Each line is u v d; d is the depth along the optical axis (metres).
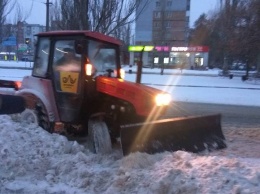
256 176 4.83
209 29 75.94
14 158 5.59
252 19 15.14
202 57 70.69
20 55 78.50
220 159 5.61
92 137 6.87
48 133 6.72
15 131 6.38
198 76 40.81
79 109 7.41
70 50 7.53
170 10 90.38
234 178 4.81
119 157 6.35
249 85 28.62
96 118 7.14
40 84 7.85
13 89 9.02
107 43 7.81
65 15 14.39
